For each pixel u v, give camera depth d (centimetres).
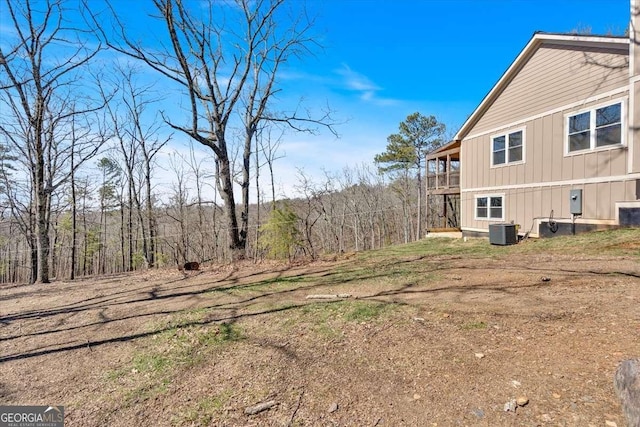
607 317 341
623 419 194
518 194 1159
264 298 551
